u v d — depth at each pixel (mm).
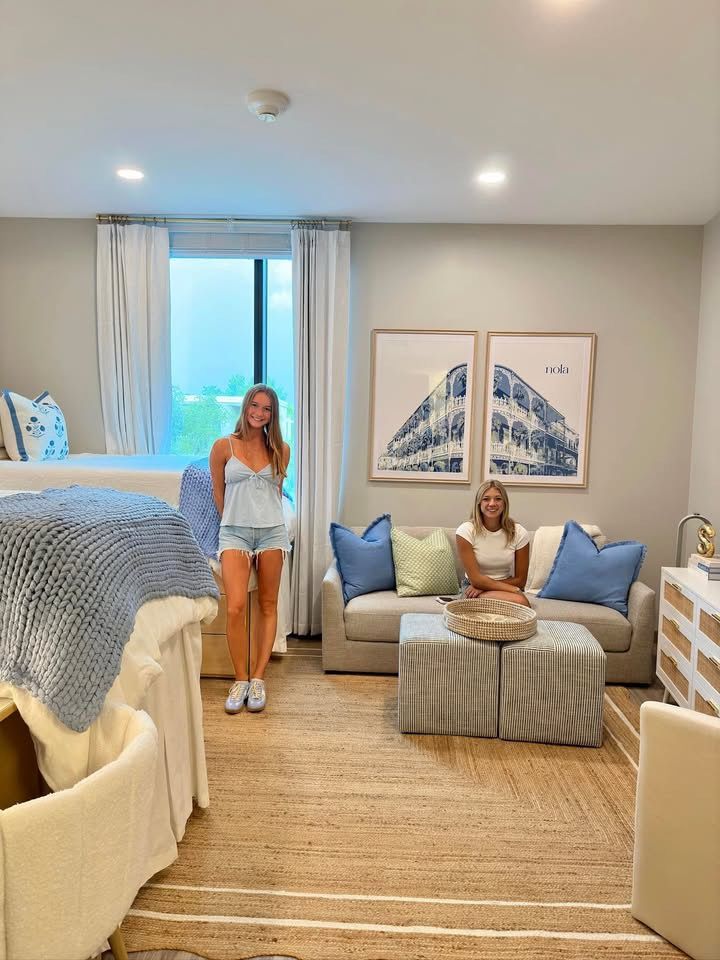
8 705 1355
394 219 4027
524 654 2822
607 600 3621
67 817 1135
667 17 1909
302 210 3887
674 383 4086
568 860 2076
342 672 3594
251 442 3312
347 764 2637
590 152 2900
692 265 4027
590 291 4078
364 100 2453
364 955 1689
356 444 4254
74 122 2682
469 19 1932
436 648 2865
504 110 2514
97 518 1614
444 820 2270
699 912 1673
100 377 4211
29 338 4254
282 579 3762
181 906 1835
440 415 4191
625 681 3500
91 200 3783
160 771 1899
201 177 3338
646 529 4172
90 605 1394
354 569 3736
